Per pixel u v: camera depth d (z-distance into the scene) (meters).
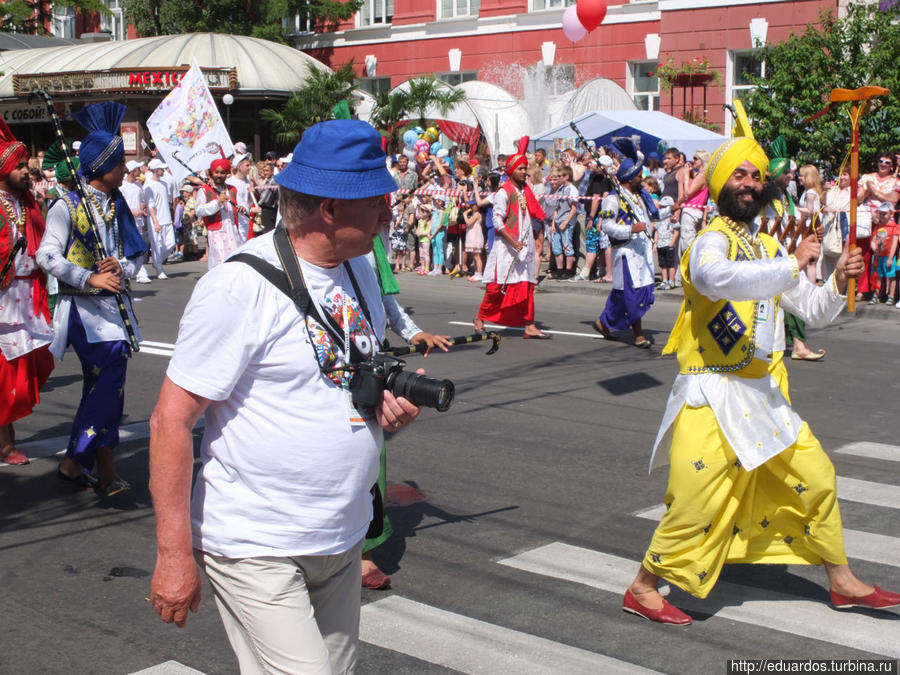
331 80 25.92
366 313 2.75
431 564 4.93
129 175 16.80
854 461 6.60
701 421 3.99
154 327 12.12
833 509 4.13
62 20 39.12
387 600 4.51
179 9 31.97
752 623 4.24
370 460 2.65
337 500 2.59
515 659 3.93
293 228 2.61
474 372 9.46
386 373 2.64
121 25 37.03
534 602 4.48
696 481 3.99
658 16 24.38
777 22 21.92
